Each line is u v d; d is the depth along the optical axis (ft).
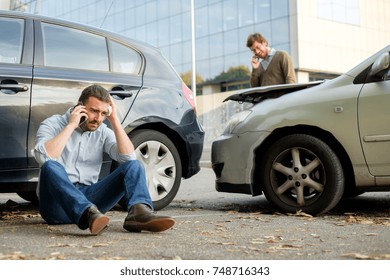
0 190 14.40
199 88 137.90
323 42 120.47
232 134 16.93
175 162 17.47
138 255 9.75
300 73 117.29
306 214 15.49
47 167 11.72
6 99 14.38
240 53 127.34
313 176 15.88
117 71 16.79
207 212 17.01
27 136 14.65
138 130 16.87
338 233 12.33
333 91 15.72
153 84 17.34
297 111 15.92
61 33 16.05
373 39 132.05
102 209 12.73
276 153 16.10
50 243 10.89
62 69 15.64
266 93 17.39
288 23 117.19
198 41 136.46
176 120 17.51
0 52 14.73
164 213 16.72
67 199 11.52
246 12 125.29
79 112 12.07
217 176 17.40
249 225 13.74
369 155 14.99
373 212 16.58
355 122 15.14
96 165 12.99
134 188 12.19
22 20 15.47
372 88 15.12
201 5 135.44
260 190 16.97
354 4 127.54
